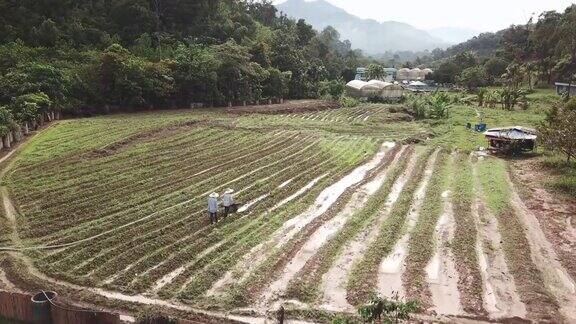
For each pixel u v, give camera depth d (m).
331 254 16.38
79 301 13.23
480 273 15.23
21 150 28.36
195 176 25.19
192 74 48.75
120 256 15.79
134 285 14.09
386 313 11.50
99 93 43.25
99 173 24.80
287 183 24.67
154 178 24.48
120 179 23.95
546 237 18.30
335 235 17.94
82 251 16.12
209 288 14.11
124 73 43.97
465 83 86.50
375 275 14.99
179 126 37.59
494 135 33.03
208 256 15.95
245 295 13.67
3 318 12.48
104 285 14.09
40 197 21.12
